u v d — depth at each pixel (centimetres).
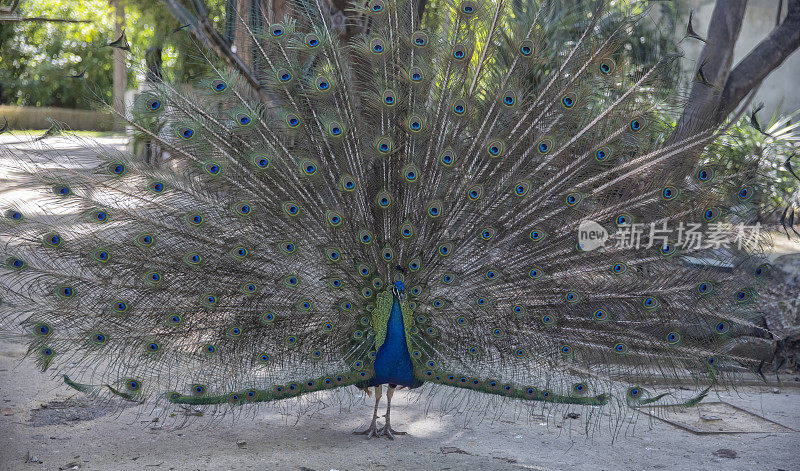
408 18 507
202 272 491
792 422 598
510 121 502
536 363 505
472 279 511
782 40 859
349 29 582
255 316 494
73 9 2438
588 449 529
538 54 493
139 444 497
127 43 508
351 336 502
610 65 490
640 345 505
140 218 488
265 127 498
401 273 505
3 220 490
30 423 517
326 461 482
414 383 511
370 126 510
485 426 573
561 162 501
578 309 504
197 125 490
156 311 489
